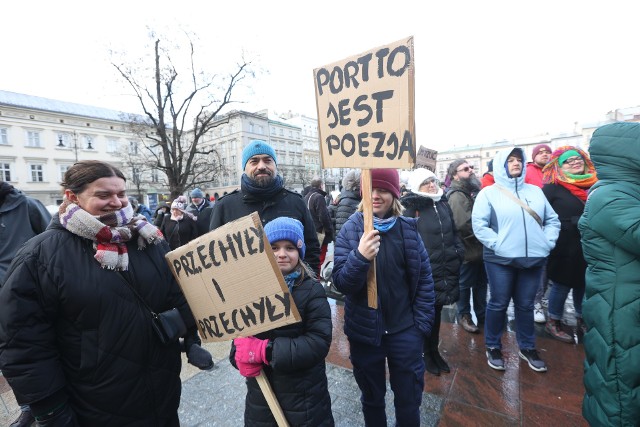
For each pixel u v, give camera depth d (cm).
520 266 257
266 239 130
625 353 157
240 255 135
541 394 233
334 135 171
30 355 112
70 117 3956
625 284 159
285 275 156
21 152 3644
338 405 230
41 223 271
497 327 271
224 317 142
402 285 181
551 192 322
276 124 5459
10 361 110
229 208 238
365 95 158
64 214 123
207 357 150
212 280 142
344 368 278
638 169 159
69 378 125
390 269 178
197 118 1855
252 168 227
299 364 140
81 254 124
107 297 124
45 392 114
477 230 273
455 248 274
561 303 315
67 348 123
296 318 130
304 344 142
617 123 168
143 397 134
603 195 165
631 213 153
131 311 131
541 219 259
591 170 308
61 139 3912
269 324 134
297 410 145
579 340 309
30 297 115
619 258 161
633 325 156
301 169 5569
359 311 175
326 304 155
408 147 146
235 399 237
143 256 142
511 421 209
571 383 245
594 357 170
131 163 2398
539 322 350
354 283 162
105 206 129
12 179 3591
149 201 4012
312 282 159
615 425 159
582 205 302
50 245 120
